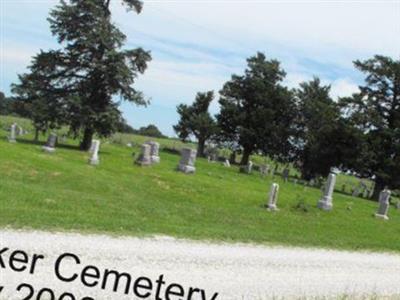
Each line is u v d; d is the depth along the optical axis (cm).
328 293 1405
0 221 1426
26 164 2894
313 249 1975
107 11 4978
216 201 3006
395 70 6688
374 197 6538
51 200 1900
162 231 1719
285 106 8275
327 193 3444
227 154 8850
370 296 1448
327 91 8588
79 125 4759
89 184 2722
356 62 6888
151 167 3938
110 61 4784
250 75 8288
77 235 1448
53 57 4934
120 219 1780
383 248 2330
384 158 6538
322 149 6912
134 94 4866
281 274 1502
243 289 1274
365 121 6669
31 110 4794
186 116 8425
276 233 2133
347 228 2777
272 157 8238
